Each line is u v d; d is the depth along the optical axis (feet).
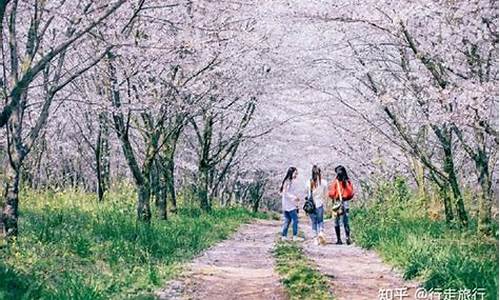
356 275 37.40
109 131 86.38
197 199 101.19
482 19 38.17
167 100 54.75
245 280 36.55
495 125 49.19
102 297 28.73
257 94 73.87
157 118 61.21
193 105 61.26
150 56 48.96
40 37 39.45
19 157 39.60
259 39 58.85
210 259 45.57
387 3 40.65
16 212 39.60
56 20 42.14
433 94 42.11
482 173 48.06
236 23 53.98
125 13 43.24
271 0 47.62
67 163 110.32
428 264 35.01
